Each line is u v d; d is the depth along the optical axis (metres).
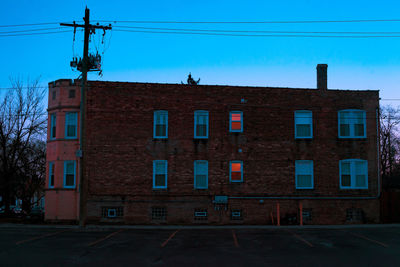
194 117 30.30
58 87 30.34
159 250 17.52
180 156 29.97
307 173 30.56
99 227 25.70
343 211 30.38
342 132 31.08
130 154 29.81
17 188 41.28
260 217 29.84
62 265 14.20
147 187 29.66
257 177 30.16
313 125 30.83
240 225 29.34
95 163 29.67
